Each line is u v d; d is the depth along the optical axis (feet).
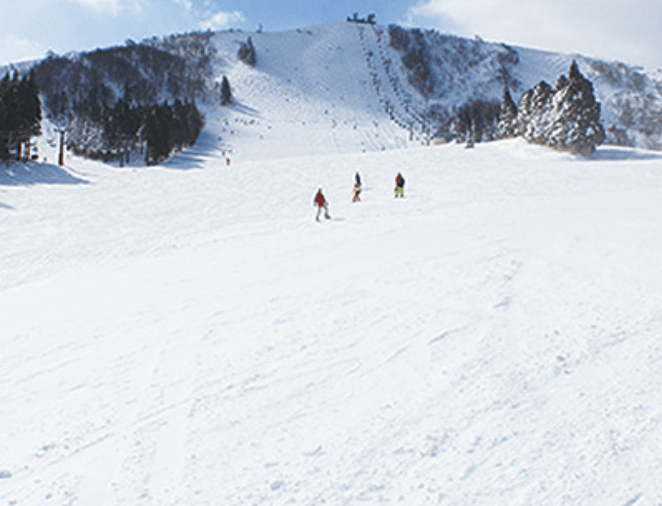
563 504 11.55
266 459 14.32
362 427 15.69
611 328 22.38
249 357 22.27
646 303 25.45
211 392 18.95
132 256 58.65
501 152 156.66
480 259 37.88
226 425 16.43
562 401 16.26
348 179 109.09
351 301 29.78
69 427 16.92
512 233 47.52
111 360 23.15
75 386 20.42
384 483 12.84
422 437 14.79
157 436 15.98
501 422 15.24
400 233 53.01
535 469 12.89
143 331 27.14
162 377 20.72
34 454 15.34
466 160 132.26
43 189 108.27
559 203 67.15
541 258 36.96
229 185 106.73
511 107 230.48
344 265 39.88
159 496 12.94
